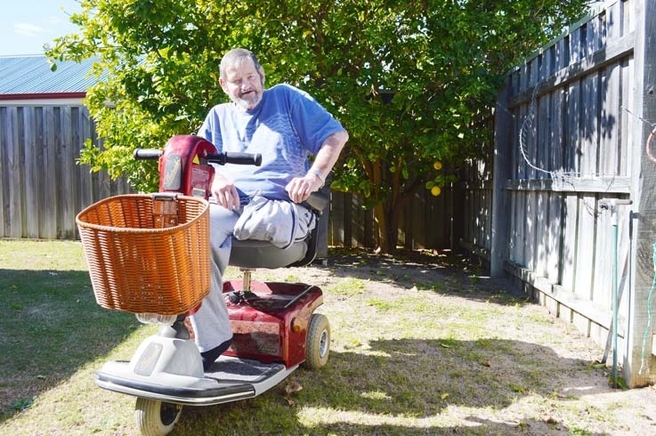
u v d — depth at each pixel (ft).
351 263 20.81
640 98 9.22
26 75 33.99
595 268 11.89
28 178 25.96
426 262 21.35
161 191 7.35
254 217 8.04
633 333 9.29
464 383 9.52
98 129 20.48
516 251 17.21
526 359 10.68
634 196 9.34
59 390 9.02
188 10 17.22
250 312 8.88
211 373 8.02
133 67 18.26
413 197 24.09
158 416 7.27
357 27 19.58
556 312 13.71
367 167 22.06
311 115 8.90
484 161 20.16
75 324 12.52
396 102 18.26
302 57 17.67
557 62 13.89
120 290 6.35
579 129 12.63
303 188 8.11
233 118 9.20
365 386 9.36
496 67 19.34
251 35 17.65
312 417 8.22
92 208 6.99
